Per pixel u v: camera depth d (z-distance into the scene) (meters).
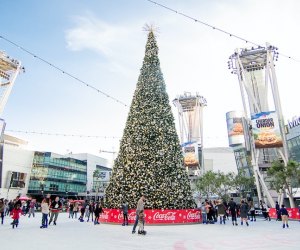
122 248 10.77
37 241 12.41
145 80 27.09
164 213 22.30
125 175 24.16
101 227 19.94
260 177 45.88
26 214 37.28
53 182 94.31
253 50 48.53
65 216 37.28
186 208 24.06
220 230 18.30
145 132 24.92
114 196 24.05
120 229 18.55
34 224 21.92
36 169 90.19
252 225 22.89
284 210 20.77
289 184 39.31
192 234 15.82
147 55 28.25
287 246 11.68
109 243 12.04
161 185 23.31
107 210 23.72
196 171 71.19
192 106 73.94
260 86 54.78
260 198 45.12
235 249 10.81
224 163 102.00
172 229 18.86
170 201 23.09
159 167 23.83
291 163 38.44
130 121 26.03
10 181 77.12
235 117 82.62
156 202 22.75
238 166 83.50
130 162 24.28
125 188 23.73
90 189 113.94
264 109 52.47
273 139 41.44
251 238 14.20
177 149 25.53
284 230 18.56
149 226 21.22
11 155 83.38
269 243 12.52
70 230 17.44
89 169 115.44
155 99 26.23
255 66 54.19
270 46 47.59
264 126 42.25
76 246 11.11
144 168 23.80
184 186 24.58
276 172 40.09
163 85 27.33
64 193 98.69
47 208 19.12
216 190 65.00
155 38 29.19
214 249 10.74
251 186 66.00
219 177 64.75
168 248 10.86
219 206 24.42
